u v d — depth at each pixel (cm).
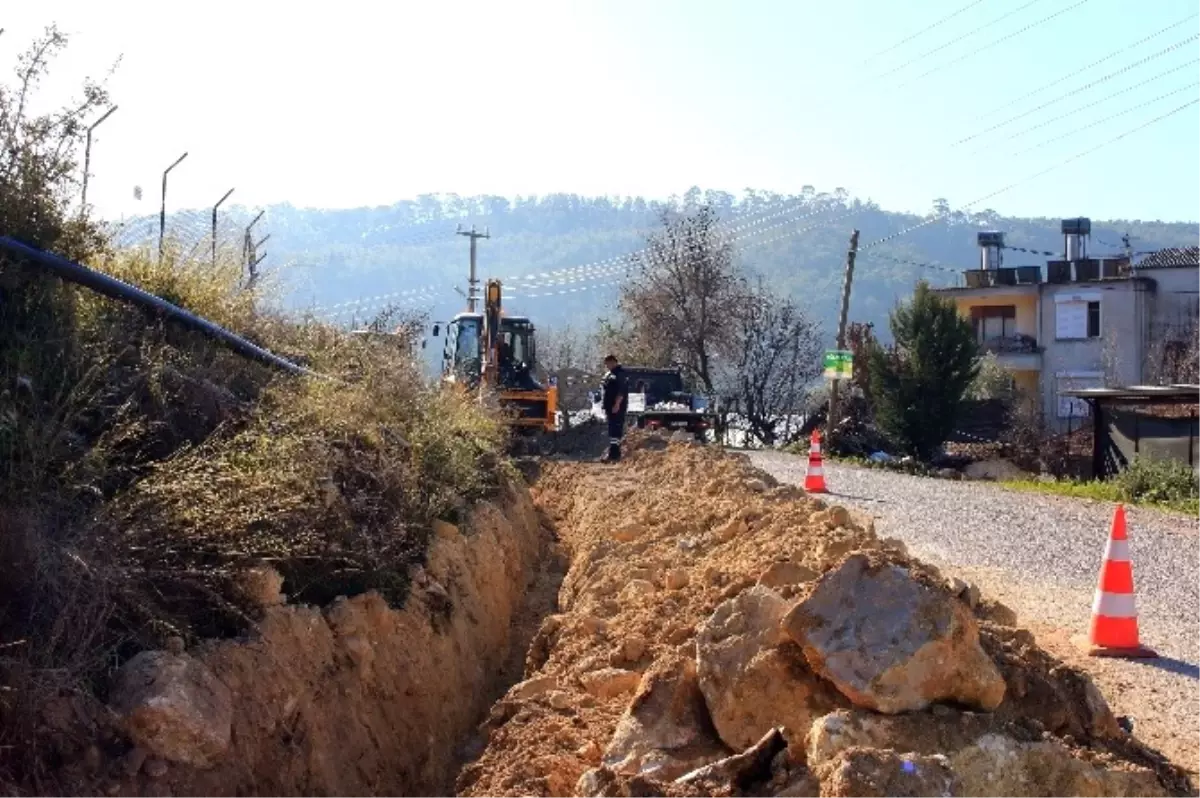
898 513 1659
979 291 4975
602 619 816
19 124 766
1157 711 691
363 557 759
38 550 561
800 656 498
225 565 634
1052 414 4712
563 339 7294
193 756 538
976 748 443
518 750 606
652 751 513
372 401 962
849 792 391
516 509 1313
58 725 510
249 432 751
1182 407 2488
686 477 1435
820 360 5241
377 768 666
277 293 1090
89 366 730
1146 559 1280
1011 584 1102
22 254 729
